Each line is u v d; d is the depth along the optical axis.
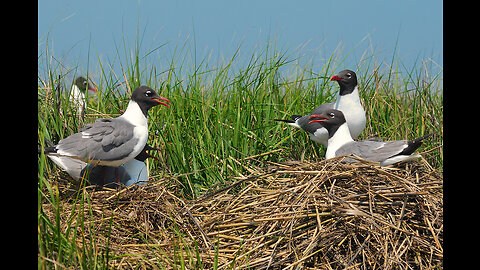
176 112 13.77
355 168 10.27
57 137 12.63
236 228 9.67
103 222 9.50
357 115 14.08
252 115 14.30
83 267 7.57
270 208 9.63
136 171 12.20
